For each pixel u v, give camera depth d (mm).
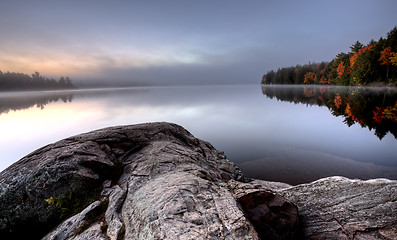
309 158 12070
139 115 37562
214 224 3193
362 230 4320
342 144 14734
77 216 4203
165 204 3781
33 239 4488
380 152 12344
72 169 5258
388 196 5344
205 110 45406
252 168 11039
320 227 4605
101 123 31156
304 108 40562
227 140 18719
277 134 19781
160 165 6023
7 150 20000
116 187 5168
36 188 4809
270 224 4008
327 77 97875
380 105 30219
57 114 45406
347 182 6645
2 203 4609
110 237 3482
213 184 4734
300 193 6426
